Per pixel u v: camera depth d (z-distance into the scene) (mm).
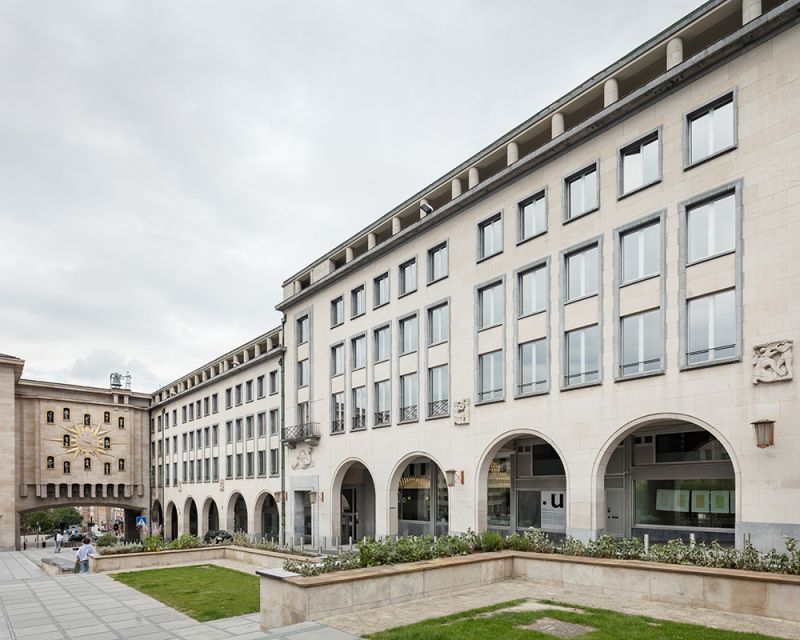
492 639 9680
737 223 17672
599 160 22062
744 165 17719
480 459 25844
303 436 38438
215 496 54781
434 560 14508
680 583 12250
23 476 61719
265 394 46531
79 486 65438
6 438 58219
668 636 9711
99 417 67812
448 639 9695
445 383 28641
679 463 21969
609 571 13469
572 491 21688
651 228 20344
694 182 18953
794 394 15969
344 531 39875
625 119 21266
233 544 28812
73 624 13820
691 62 18875
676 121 19672
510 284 25312
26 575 32625
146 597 17438
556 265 23328
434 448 28531
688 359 18703
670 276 19297
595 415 21156
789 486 15836
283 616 12188
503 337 25344
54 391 65188
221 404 54781
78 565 27703
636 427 20094
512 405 24531
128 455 69625
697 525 21312
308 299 40781
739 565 12617
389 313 32625
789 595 10828
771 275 16828
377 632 10414
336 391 37000
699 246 18859
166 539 66250
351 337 35719
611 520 24031
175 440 65562
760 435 16203
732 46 18078
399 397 31484
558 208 23516
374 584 12531
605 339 21094
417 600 13148
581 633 10016
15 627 13617
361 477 39156
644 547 15297
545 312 23609
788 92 16953
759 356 16688
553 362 22953
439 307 29562
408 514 35031
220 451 54250
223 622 13422
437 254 30266
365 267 35094
